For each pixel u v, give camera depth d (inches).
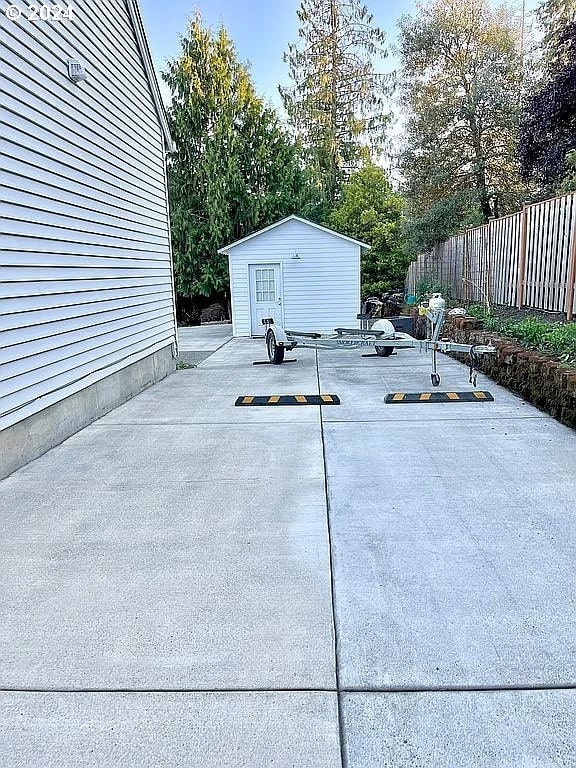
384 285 633.0
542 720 64.3
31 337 170.1
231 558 103.0
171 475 149.3
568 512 118.0
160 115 325.7
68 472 155.1
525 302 323.6
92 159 224.1
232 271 514.3
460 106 561.6
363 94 926.4
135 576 97.8
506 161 563.8
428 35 575.8
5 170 157.5
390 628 81.1
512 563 98.1
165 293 330.6
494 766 58.4
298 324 518.9
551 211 290.4
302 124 931.3
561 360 205.3
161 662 75.5
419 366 321.1
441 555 101.5
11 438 157.0
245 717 66.0
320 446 169.3
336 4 909.8
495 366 264.2
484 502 124.2
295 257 508.4
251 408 225.1
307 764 59.4
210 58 727.1
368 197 652.7
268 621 83.7
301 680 71.5
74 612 87.5
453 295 454.9
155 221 316.8
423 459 154.1
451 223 532.7
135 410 232.1
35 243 174.2
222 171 703.1
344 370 313.7
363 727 64.1
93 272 222.7
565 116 415.5
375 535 110.1
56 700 69.4
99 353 225.3
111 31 249.3
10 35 161.0
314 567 98.9
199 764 59.9
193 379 305.7
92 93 224.8
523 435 173.8
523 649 75.9
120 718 66.4
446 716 65.3
